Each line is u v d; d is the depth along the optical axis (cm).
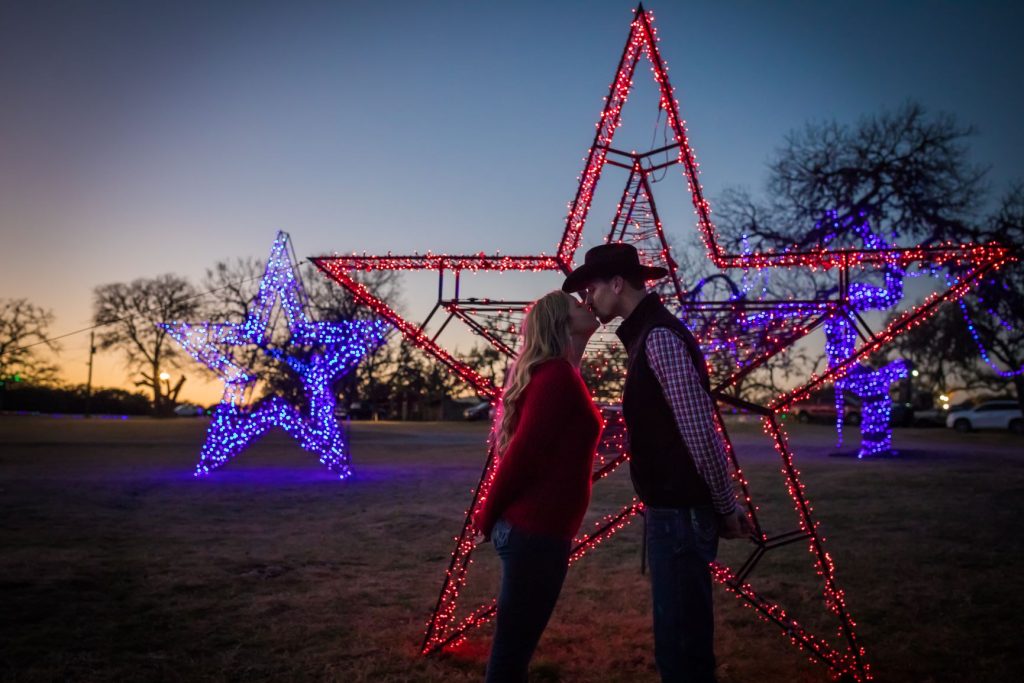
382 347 4194
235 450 1413
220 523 800
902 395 4281
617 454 394
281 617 453
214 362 1423
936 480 1211
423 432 3144
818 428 3284
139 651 390
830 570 384
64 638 405
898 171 2172
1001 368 2814
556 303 285
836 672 367
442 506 946
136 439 2370
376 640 412
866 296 1038
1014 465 1488
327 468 1491
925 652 399
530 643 264
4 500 922
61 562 578
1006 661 384
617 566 602
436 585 538
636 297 285
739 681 361
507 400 282
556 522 264
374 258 417
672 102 361
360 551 661
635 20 344
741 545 695
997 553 651
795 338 400
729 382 401
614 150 387
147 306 5894
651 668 374
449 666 374
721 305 420
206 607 470
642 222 434
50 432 2734
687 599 256
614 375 494
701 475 252
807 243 2172
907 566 602
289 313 1442
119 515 831
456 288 427
